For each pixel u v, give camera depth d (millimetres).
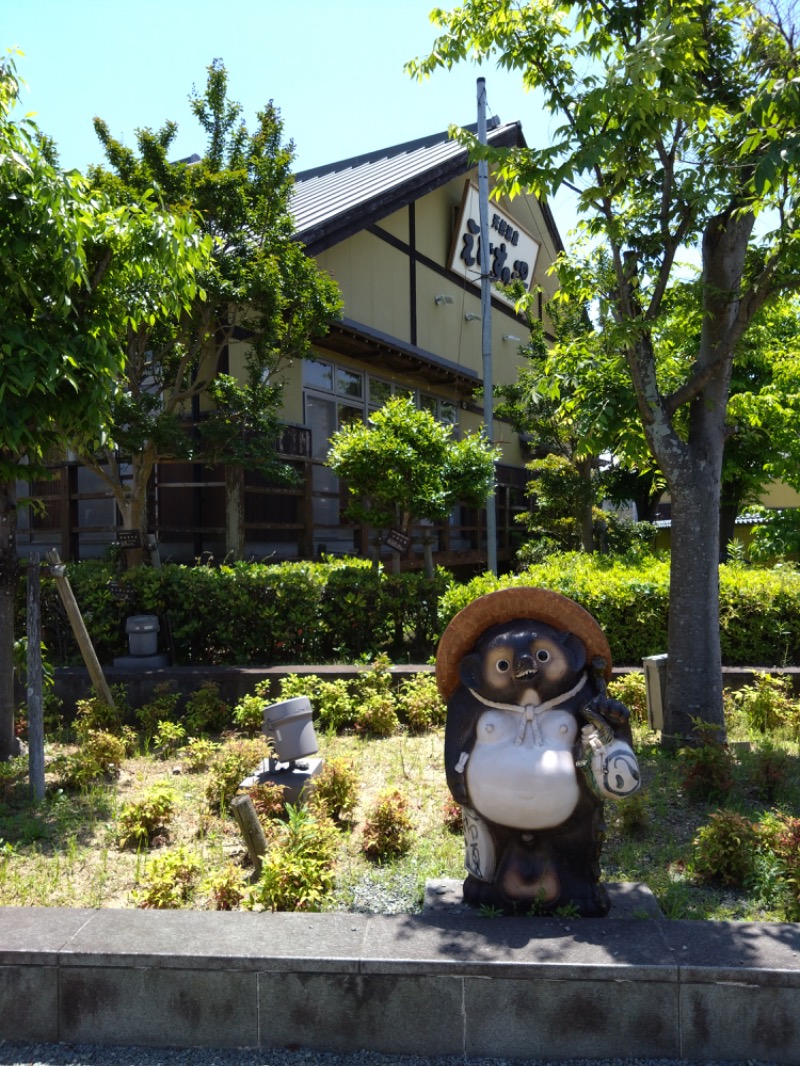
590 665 3719
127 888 4352
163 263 6133
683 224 6633
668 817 5219
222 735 7328
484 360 14695
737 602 8453
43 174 5422
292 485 11789
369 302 15766
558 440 17281
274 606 8789
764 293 6230
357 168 21469
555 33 6590
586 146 5797
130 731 6887
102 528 12703
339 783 5242
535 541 18688
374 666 7930
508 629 3699
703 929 3432
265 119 11094
